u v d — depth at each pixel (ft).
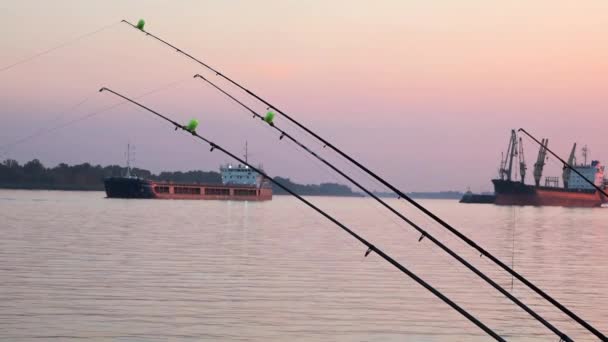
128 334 99.19
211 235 290.97
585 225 470.80
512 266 201.26
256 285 145.79
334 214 613.52
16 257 188.96
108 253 204.03
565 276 179.11
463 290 148.15
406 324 110.93
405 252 234.38
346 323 110.01
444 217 612.70
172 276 156.46
